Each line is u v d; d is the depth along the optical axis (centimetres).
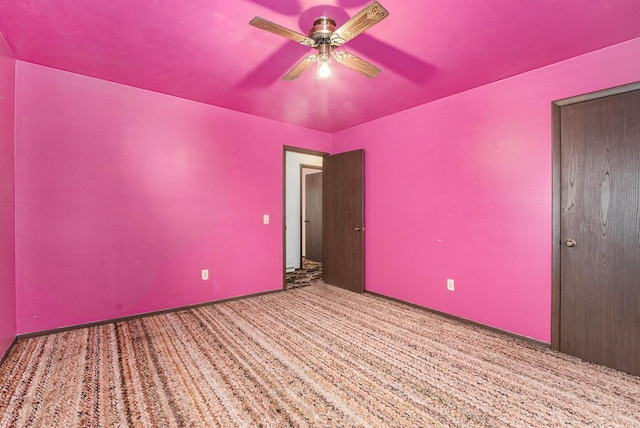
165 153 314
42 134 251
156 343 244
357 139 418
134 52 226
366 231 404
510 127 263
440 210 317
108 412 161
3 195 214
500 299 270
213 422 155
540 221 246
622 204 210
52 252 256
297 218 567
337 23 188
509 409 167
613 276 212
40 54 232
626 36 201
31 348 230
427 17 180
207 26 192
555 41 207
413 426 154
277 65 244
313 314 317
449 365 214
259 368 208
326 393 181
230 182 360
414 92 298
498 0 165
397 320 301
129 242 294
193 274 334
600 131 218
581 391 184
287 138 413
